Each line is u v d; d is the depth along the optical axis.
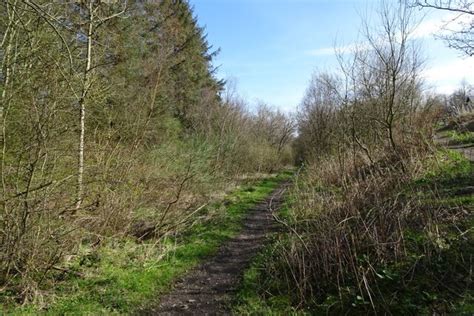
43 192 6.32
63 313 5.48
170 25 22.34
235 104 29.30
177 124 20.41
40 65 7.25
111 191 8.61
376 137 12.20
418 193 6.97
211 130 21.14
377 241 5.80
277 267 6.78
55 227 6.61
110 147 9.29
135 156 10.08
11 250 5.99
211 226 10.93
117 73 12.73
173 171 12.34
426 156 9.54
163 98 15.39
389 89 11.60
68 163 7.62
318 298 5.68
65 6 8.67
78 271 6.82
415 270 5.41
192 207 11.61
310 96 25.97
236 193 17.33
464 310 4.42
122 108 11.24
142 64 15.02
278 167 34.38
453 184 7.88
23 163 6.51
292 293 5.96
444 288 5.04
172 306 6.07
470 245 5.52
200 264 8.07
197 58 26.56
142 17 17.00
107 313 5.63
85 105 8.62
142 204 10.12
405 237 6.05
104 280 6.61
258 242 9.34
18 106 7.00
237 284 6.80
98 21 9.34
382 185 7.60
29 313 5.39
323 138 18.58
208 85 30.06
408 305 4.88
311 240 6.67
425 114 11.41
